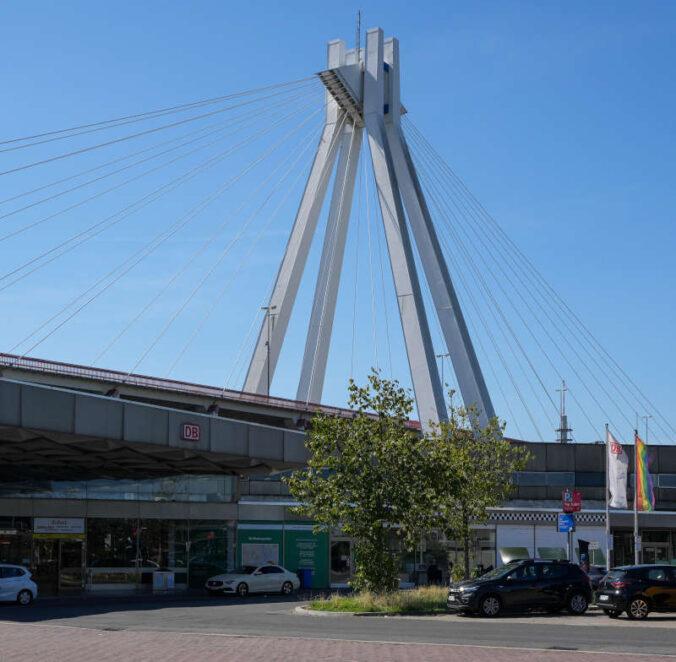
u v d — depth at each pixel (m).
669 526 57.66
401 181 82.06
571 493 41.25
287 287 79.94
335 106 83.31
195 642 21.58
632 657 18.48
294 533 53.34
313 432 36.06
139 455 43.25
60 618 29.14
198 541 51.44
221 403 75.06
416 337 73.62
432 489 34.78
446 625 27.06
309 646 20.67
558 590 31.58
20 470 47.19
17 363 64.19
